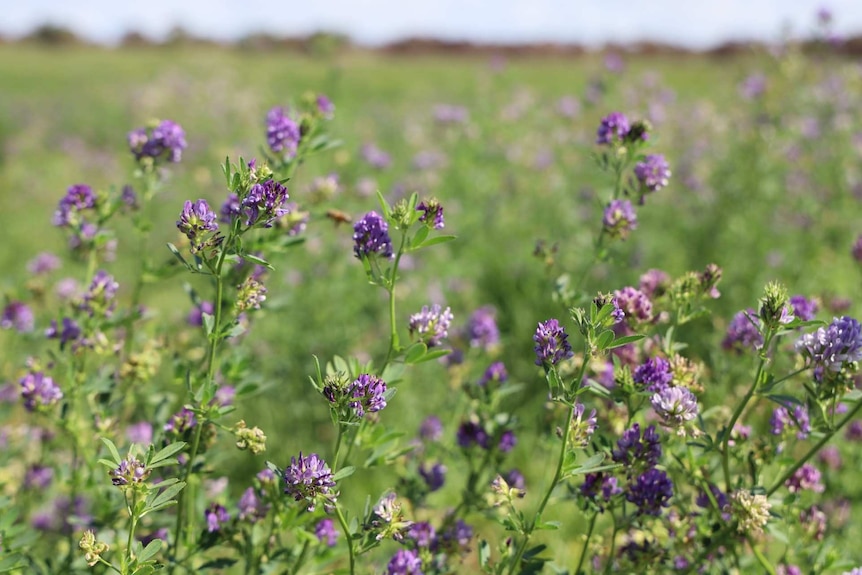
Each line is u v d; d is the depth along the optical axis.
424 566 1.13
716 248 2.33
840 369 1.09
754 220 2.41
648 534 1.13
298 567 1.13
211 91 4.63
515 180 2.68
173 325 1.67
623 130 1.25
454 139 2.82
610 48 3.32
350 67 9.84
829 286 1.97
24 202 3.39
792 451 1.31
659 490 1.10
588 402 1.23
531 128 3.18
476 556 1.36
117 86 7.65
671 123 3.26
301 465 1.06
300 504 1.12
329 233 1.92
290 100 1.29
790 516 1.18
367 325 1.94
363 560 1.23
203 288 1.70
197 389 1.20
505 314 2.07
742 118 2.85
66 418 1.21
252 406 1.63
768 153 2.54
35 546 1.27
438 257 2.18
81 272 1.66
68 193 1.27
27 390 1.19
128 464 1.05
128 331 1.28
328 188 1.38
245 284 1.12
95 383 1.22
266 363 1.67
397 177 2.84
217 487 1.30
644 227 2.46
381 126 3.76
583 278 1.27
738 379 1.39
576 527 1.42
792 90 2.70
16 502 1.32
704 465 1.16
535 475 1.51
